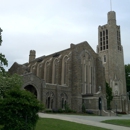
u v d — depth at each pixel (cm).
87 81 6456
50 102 5244
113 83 9125
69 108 5528
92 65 6738
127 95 8819
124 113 7362
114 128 2650
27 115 1695
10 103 1658
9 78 3178
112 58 9506
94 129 2414
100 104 5847
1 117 1620
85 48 6619
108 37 9912
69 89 5753
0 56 2781
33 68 7825
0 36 2878
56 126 2422
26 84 4759
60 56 6494
